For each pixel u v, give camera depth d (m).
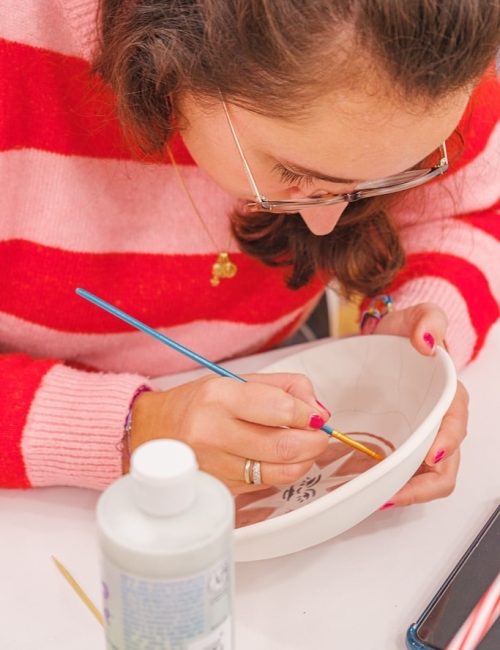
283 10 0.55
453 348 0.97
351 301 1.04
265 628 0.67
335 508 0.65
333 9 0.54
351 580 0.72
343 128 0.59
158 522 0.45
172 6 0.64
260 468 0.70
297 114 0.59
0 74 0.82
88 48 0.82
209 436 0.70
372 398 0.85
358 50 0.55
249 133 0.65
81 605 0.70
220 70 0.60
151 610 0.46
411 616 0.68
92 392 0.81
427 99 0.57
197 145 0.73
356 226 0.93
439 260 1.04
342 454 0.82
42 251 0.92
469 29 0.54
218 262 1.01
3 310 0.95
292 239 0.94
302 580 0.72
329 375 0.87
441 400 0.72
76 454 0.79
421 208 1.07
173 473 0.44
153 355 1.06
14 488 0.83
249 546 0.65
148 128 0.74
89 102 0.85
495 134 1.05
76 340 1.00
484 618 0.59
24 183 0.89
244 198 0.77
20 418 0.80
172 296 1.01
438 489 0.77
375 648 0.66
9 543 0.76
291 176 0.68
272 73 0.58
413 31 0.53
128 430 0.79
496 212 1.13
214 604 0.47
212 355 1.10
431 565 0.73
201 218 0.96
